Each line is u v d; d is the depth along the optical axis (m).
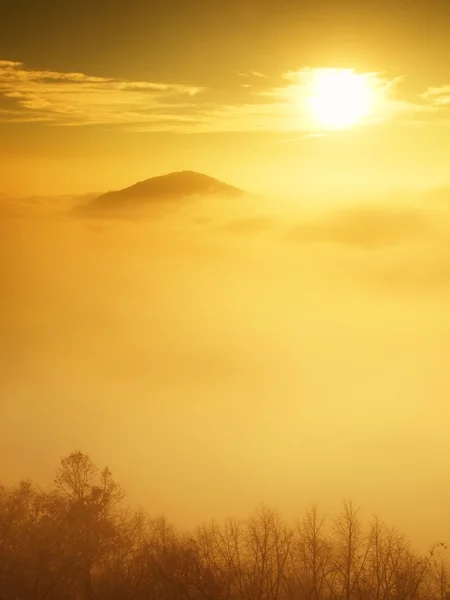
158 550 36.94
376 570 38.41
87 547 35.97
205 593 35.06
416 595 37.72
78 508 37.31
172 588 35.00
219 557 39.62
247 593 36.25
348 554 39.38
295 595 37.91
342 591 37.69
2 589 33.41
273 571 39.56
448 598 37.38
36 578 33.78
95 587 35.78
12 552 35.03
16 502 37.47
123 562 36.81
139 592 35.28
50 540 35.56
